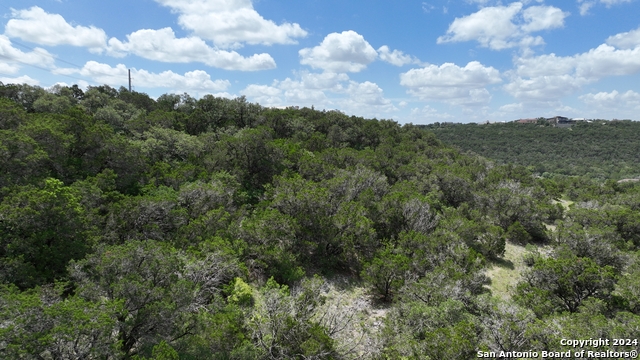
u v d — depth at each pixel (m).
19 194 15.28
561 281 19.92
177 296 12.81
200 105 52.50
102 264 12.84
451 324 15.34
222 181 28.73
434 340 13.48
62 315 9.59
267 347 13.84
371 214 27.62
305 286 17.08
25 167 19.03
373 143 61.59
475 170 50.34
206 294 16.38
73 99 49.22
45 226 15.18
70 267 13.75
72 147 25.23
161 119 41.81
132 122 39.16
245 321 15.19
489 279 25.14
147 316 11.86
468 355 12.91
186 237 20.12
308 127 55.47
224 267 17.22
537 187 46.03
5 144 18.52
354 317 18.95
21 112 26.06
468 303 18.00
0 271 13.04
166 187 25.70
